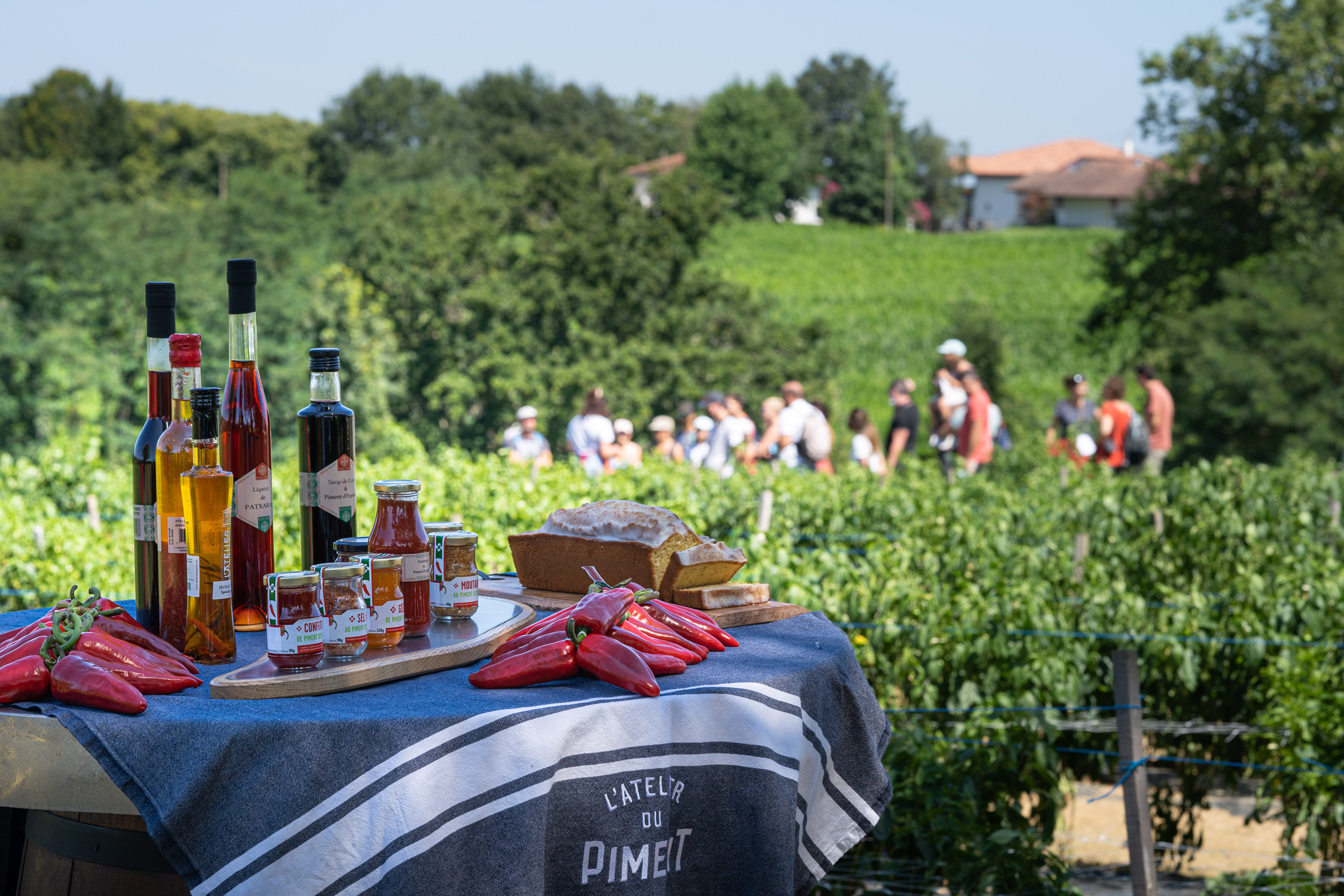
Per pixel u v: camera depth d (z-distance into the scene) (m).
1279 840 4.77
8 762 1.70
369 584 1.97
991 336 27.88
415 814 1.64
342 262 30.03
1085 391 11.07
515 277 26.80
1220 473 7.47
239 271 2.12
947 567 5.46
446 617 2.20
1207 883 4.52
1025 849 3.85
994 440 11.87
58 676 1.72
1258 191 25.89
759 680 1.95
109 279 27.81
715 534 6.27
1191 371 20.06
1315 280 19.84
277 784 1.63
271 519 2.20
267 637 1.88
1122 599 5.14
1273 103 24.66
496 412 26.16
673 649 2.02
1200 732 5.15
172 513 1.97
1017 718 4.39
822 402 10.51
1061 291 54.78
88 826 1.89
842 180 101.19
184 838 1.63
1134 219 27.41
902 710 4.64
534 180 27.80
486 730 1.69
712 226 27.67
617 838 1.79
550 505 6.57
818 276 59.72
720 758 1.87
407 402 27.97
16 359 26.70
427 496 6.50
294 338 27.55
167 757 1.64
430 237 27.23
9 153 64.75
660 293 26.41
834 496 6.77
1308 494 7.38
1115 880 4.89
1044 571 5.55
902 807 3.96
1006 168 117.38
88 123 69.94
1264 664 5.09
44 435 26.22
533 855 1.69
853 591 4.87
